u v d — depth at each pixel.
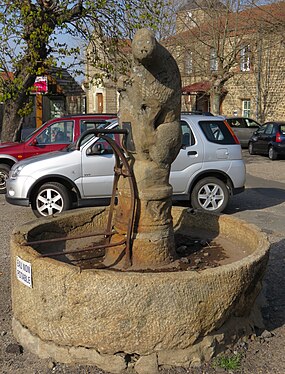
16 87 14.00
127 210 4.34
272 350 3.92
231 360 3.68
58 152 9.31
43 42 13.45
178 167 9.22
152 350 3.50
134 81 4.13
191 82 34.94
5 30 13.14
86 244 5.18
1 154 11.68
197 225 5.75
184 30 32.53
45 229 5.14
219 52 27.62
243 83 31.89
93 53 15.25
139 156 4.30
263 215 9.63
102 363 3.55
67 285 3.50
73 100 23.47
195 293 3.47
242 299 3.82
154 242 4.30
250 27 25.81
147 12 14.46
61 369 3.60
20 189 8.72
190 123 9.39
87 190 8.86
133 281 3.40
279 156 21.91
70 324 3.55
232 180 9.52
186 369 3.56
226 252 4.89
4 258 6.54
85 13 13.88
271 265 6.15
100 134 4.38
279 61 29.72
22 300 3.86
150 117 4.13
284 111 29.88
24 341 3.90
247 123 26.64
